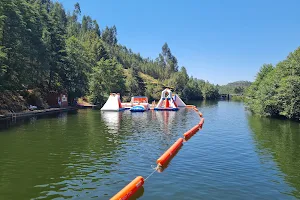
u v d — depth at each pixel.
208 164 20.34
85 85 77.56
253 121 49.84
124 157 22.05
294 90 47.44
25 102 53.62
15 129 34.56
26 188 15.30
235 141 29.56
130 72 148.12
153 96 139.00
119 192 13.73
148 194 14.51
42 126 37.81
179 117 55.94
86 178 16.97
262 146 27.00
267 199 14.20
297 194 14.91
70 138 29.62
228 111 77.12
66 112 60.78
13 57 46.28
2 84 41.47
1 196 14.20
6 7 43.94
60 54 68.38
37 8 65.06
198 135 33.53
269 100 53.22
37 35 54.03
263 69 84.25
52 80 68.62
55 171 18.28
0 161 20.42
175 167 19.42
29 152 23.20
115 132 34.53
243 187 15.78
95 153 23.23
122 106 74.12
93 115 56.09
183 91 162.38
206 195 14.51
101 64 96.06
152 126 41.12
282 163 20.89
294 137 32.25
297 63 51.16
